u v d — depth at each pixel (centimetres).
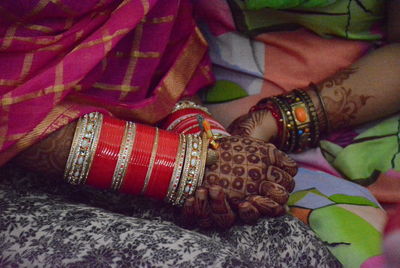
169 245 91
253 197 108
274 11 150
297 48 154
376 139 146
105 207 121
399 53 145
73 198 120
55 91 106
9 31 105
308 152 145
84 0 109
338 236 116
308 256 108
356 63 148
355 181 142
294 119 138
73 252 90
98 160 108
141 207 121
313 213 123
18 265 89
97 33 111
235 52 157
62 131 108
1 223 97
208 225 112
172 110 139
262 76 156
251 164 111
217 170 111
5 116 103
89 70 109
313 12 147
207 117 137
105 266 88
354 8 148
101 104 122
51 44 109
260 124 138
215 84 161
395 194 139
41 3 104
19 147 105
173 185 111
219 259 88
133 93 126
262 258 105
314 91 143
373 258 110
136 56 125
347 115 143
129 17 113
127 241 92
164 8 125
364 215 122
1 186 113
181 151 111
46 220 98
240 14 152
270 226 109
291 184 113
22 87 103
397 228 43
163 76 138
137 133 111
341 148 148
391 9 148
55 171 111
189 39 145
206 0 152
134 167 109
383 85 142
